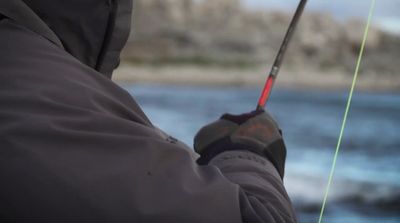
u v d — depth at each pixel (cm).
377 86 12950
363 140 3781
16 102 91
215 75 14112
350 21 13825
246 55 14900
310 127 4784
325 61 13925
